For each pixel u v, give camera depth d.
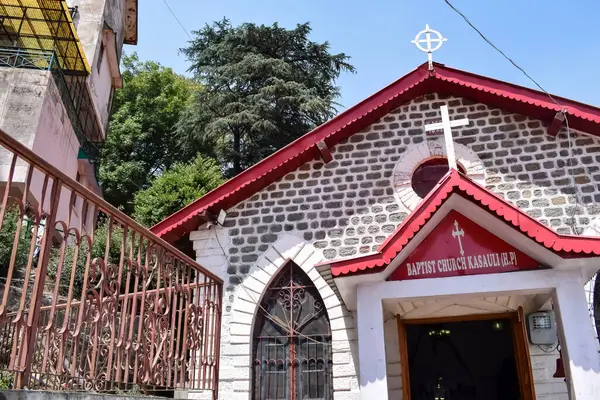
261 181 10.10
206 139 25.38
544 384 8.11
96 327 4.70
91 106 21.67
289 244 9.68
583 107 9.12
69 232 4.50
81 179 20.12
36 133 14.52
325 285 9.23
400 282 6.96
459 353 9.52
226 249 9.88
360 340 6.79
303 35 27.27
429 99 10.30
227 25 29.09
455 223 7.08
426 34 10.38
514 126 9.75
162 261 6.36
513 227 6.53
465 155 9.73
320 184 10.02
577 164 9.23
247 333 9.16
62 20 19.38
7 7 19.55
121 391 6.19
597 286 8.59
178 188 20.03
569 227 8.83
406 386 8.38
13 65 16.69
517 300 8.20
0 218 3.52
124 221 5.35
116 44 24.56
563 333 6.38
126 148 29.14
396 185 9.70
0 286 11.33
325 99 25.39
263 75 26.03
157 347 5.98
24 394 3.46
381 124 10.28
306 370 8.93
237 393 8.75
